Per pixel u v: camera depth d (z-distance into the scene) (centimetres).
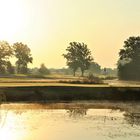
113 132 3706
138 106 6272
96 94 7269
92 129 3850
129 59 16200
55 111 5372
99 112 5366
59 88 7194
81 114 5081
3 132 3612
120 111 5547
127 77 14750
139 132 3722
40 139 3328
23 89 6925
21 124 4081
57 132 3644
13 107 5781
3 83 9094
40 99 6838
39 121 4328
